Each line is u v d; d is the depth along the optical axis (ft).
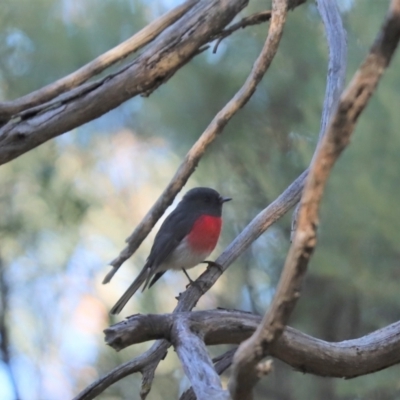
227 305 37.29
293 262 10.52
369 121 28.43
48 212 37.11
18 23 36.91
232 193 37.09
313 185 10.14
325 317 35.99
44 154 38.19
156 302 36.68
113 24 36.78
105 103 21.08
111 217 41.55
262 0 36.58
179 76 36.09
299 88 35.19
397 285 29.60
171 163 42.06
